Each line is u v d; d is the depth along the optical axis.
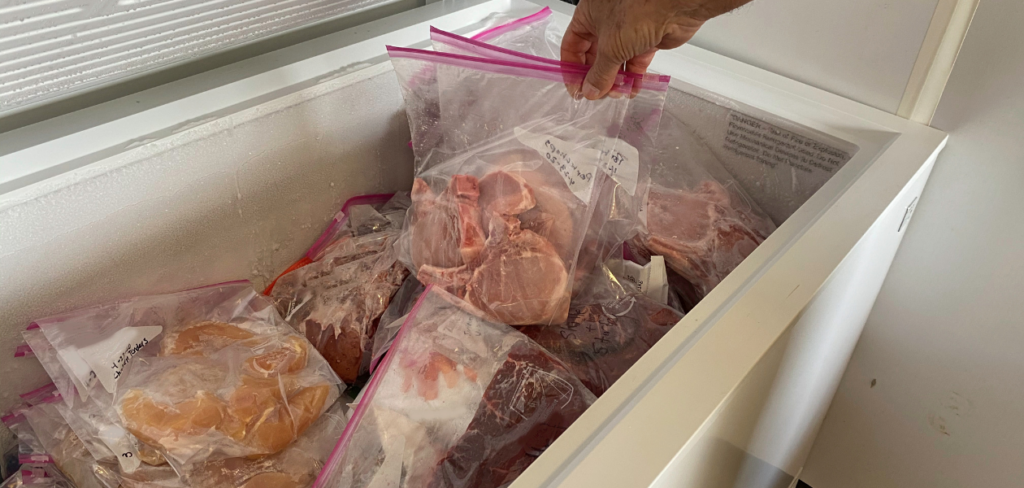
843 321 0.85
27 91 0.71
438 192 0.90
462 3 1.15
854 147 0.90
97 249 0.76
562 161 0.84
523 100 0.84
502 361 0.76
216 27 0.83
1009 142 0.85
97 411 0.73
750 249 0.95
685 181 1.07
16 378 0.76
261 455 0.74
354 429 0.70
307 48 0.94
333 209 1.05
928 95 0.89
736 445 0.66
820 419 1.17
